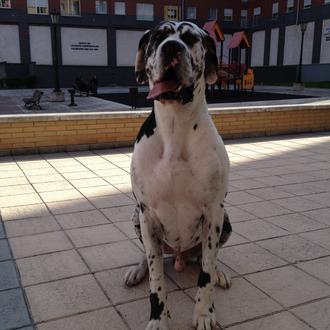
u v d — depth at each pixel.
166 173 2.42
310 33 34.72
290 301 2.84
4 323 2.58
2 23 32.38
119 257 3.44
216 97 19.94
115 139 7.64
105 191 5.12
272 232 3.96
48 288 2.97
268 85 34.25
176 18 36.97
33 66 32.34
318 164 6.63
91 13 34.22
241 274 3.19
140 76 2.71
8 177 5.70
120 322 2.61
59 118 7.12
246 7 40.47
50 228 4.00
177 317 2.67
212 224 2.58
